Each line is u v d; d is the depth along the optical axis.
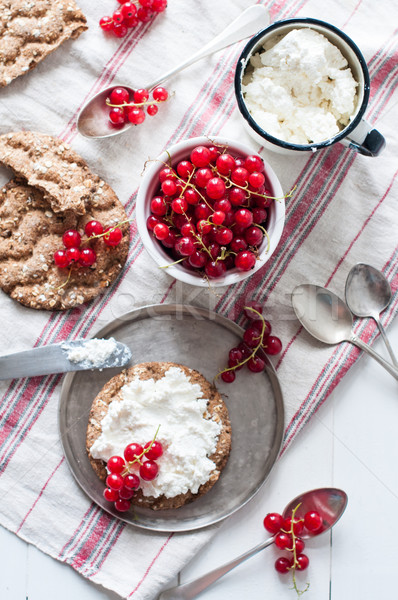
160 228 0.61
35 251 0.67
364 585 0.70
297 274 0.69
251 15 0.68
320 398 0.69
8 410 0.68
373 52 0.69
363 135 0.63
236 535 0.69
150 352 0.68
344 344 0.69
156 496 0.65
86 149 0.68
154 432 0.65
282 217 0.62
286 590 0.69
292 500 0.68
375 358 0.69
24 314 0.68
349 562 0.70
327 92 0.63
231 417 0.69
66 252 0.65
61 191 0.66
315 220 0.69
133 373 0.67
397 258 0.70
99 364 0.67
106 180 0.68
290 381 0.69
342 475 0.70
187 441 0.66
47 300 0.67
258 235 0.61
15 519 0.68
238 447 0.69
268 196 0.62
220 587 0.69
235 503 0.69
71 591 0.68
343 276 0.70
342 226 0.70
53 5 0.67
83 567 0.68
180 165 0.61
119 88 0.67
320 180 0.69
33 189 0.67
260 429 0.69
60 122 0.68
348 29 0.69
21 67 0.66
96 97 0.67
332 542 0.70
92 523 0.68
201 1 0.69
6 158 0.66
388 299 0.69
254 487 0.69
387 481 0.70
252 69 0.64
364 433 0.70
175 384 0.67
